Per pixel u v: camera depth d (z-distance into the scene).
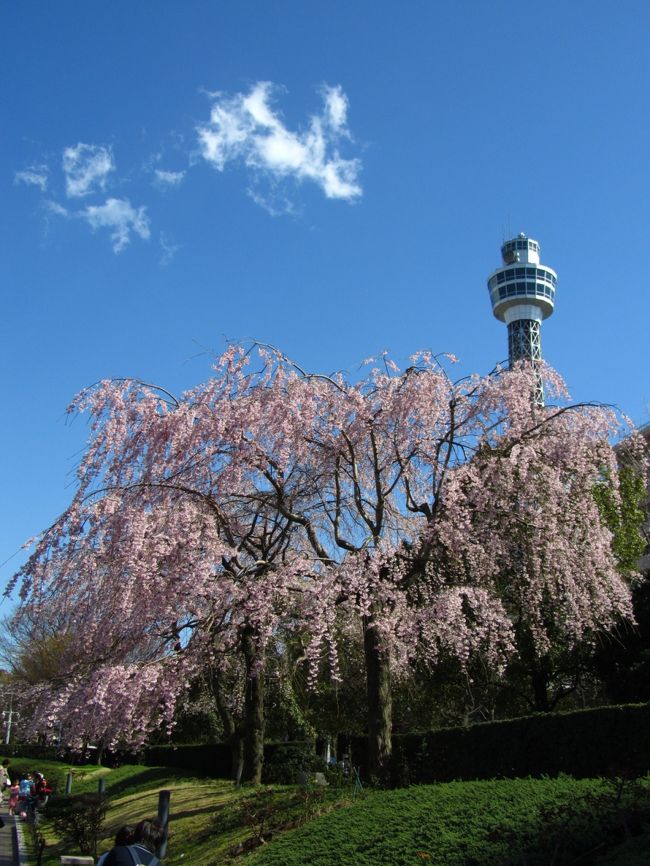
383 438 16.41
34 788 25.30
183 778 25.58
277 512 17.95
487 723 15.52
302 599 14.23
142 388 15.52
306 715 22.92
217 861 12.09
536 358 16.69
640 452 15.55
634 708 12.62
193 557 13.89
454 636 14.30
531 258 114.69
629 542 21.19
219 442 15.21
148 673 13.46
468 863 8.47
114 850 6.38
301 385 15.45
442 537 14.58
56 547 13.78
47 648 30.47
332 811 12.64
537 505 14.96
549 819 8.58
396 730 25.62
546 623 19.70
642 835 7.62
